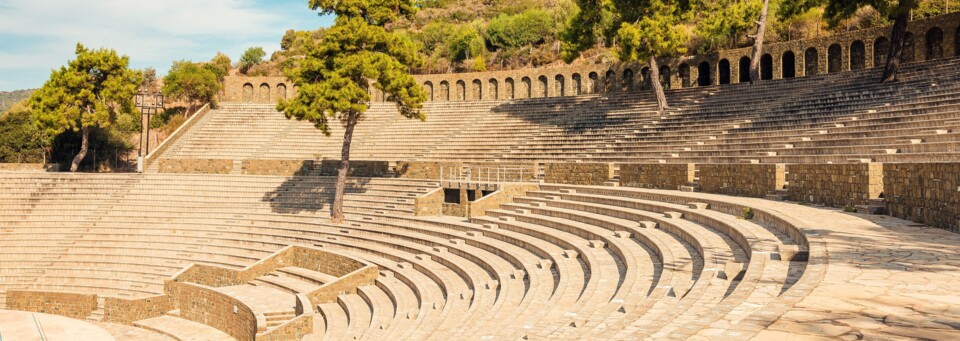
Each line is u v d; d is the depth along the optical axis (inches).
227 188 1689.2
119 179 1721.2
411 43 1476.4
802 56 1622.8
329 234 1357.0
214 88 2399.1
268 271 1247.5
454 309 746.8
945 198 580.1
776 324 284.7
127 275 1350.9
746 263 539.2
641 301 504.1
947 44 1341.0
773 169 911.7
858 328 274.1
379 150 1918.1
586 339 390.9
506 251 938.7
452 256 1040.8
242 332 1002.1
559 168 1434.5
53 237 1489.9
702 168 1099.3
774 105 1296.8
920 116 908.0
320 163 1850.4
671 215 850.8
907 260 432.8
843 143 961.5
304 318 892.0
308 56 1390.3
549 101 1931.6
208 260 1348.4
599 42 2578.7
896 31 1186.0
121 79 1983.3
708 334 288.2
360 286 1063.0
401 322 767.1
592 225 952.3
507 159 1643.7
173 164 1940.2
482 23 3248.0
